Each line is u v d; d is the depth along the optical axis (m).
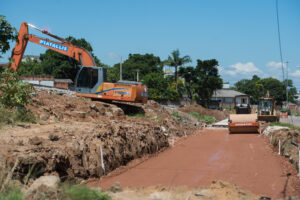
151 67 105.38
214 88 72.69
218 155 14.59
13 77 13.76
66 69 58.38
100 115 18.69
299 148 13.41
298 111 83.69
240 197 7.69
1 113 11.75
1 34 14.12
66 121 14.56
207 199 7.55
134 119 20.41
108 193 7.71
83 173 9.58
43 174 8.20
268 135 22.11
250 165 12.11
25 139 9.59
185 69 71.88
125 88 21.75
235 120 25.14
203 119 42.03
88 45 63.50
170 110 35.94
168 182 9.52
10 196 6.27
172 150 16.62
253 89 103.56
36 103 16.03
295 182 9.39
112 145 11.83
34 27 21.33
